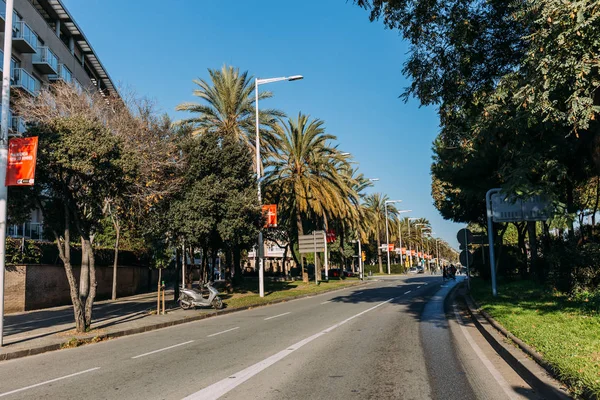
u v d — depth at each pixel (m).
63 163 12.05
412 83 12.06
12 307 20.77
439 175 24.06
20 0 30.00
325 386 6.61
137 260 36.94
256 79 26.30
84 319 13.52
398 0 10.68
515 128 10.73
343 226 43.25
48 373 8.33
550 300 14.69
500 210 17.77
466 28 10.48
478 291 21.62
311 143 33.84
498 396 6.02
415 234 109.69
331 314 16.84
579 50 7.03
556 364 6.35
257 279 49.81
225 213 22.88
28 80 30.12
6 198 11.53
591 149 8.47
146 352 10.19
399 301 22.00
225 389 6.50
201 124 28.84
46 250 23.72
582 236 18.44
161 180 21.23
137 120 21.59
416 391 6.31
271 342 10.74
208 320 17.28
